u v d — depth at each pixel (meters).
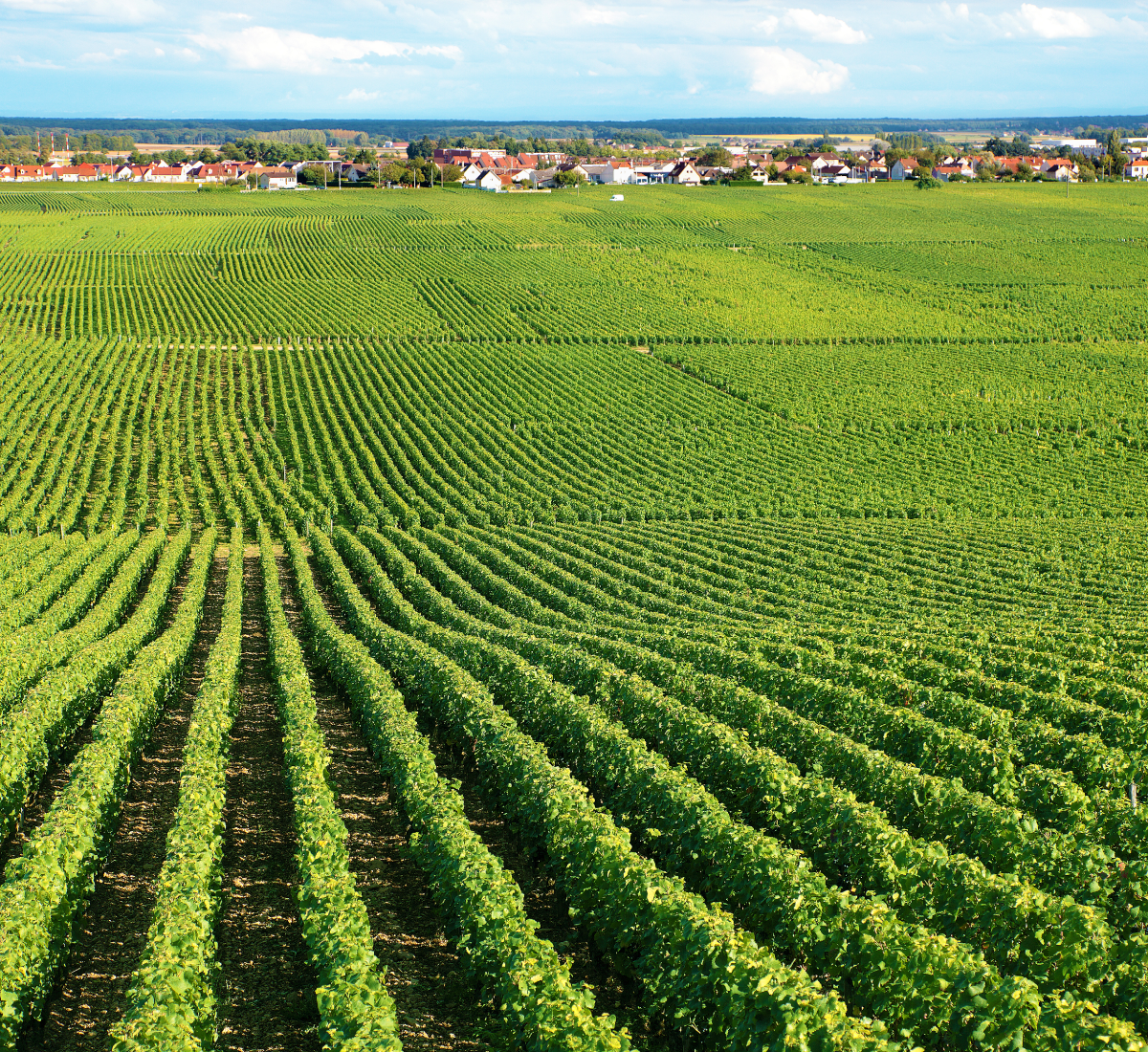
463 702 23.89
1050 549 46.81
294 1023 14.60
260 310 104.31
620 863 15.38
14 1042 13.40
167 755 25.45
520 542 49.88
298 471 63.84
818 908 14.23
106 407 75.12
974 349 93.94
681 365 89.00
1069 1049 11.10
